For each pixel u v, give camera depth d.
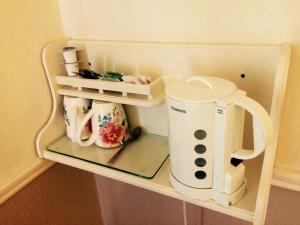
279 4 0.50
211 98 0.44
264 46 0.52
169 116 0.49
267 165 0.48
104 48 0.67
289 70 0.53
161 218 0.90
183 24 0.59
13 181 0.65
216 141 0.46
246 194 0.52
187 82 0.51
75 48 0.68
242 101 0.43
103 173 0.63
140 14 0.62
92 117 0.67
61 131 0.75
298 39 0.51
